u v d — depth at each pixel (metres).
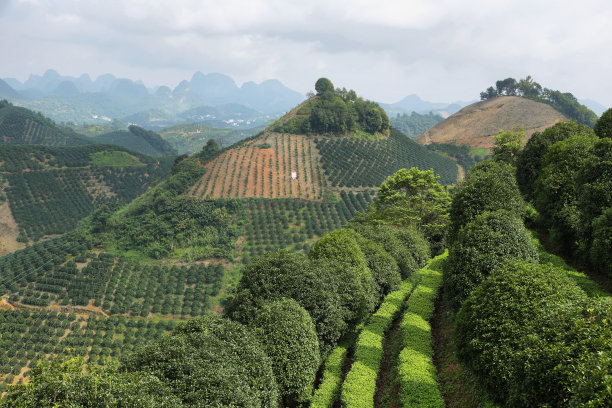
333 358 20.36
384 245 31.30
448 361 17.34
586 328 10.74
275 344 16.66
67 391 10.05
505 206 25.25
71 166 149.38
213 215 89.50
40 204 125.25
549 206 25.20
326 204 100.00
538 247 24.92
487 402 13.02
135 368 13.34
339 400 17.59
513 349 12.38
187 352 13.62
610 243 18.33
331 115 135.12
